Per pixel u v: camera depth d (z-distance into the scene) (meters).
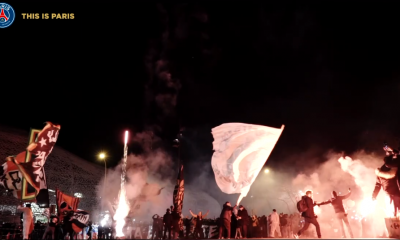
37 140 18.73
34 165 18.41
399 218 13.73
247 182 18.64
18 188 18.02
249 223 20.33
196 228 20.41
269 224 20.16
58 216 18.02
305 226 15.27
